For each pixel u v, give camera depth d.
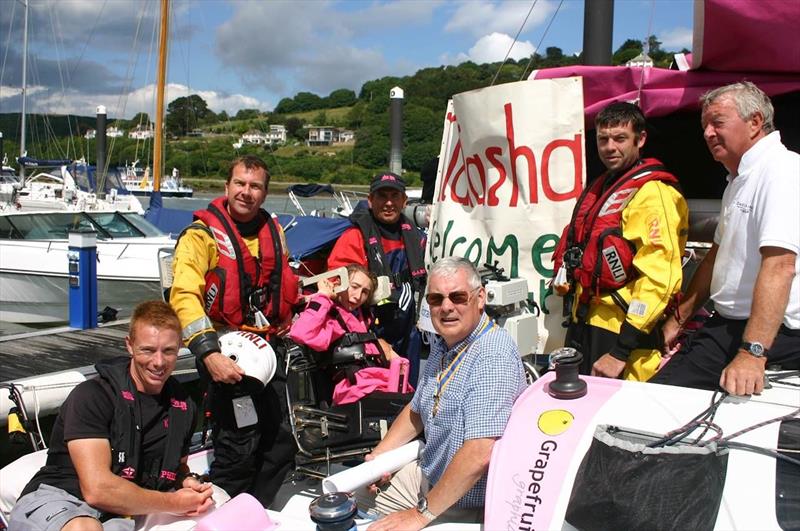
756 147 2.59
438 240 3.93
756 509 2.04
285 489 3.41
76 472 2.71
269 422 3.20
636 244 2.89
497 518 2.22
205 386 3.31
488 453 2.37
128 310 11.68
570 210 3.41
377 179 3.97
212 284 3.18
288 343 3.55
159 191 18.19
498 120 3.52
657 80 3.63
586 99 3.84
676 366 2.84
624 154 3.02
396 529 2.37
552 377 2.62
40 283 11.94
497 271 3.54
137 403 2.75
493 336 2.57
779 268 2.41
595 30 4.96
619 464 2.06
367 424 3.33
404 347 4.07
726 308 2.74
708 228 3.68
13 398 4.52
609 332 3.00
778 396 2.48
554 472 2.22
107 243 11.78
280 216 8.81
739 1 3.16
